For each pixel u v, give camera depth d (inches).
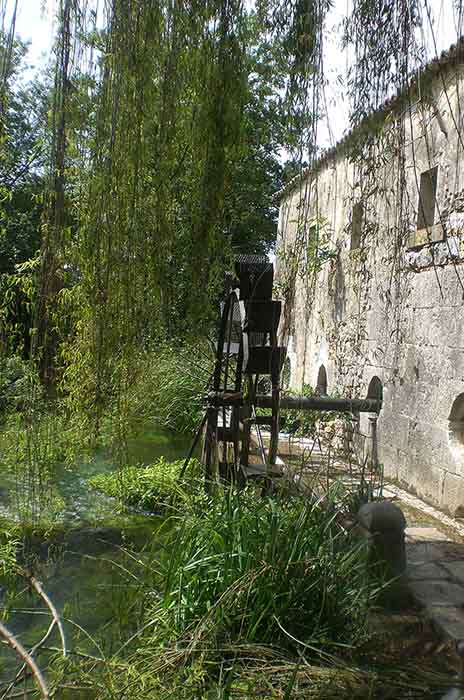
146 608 156.2
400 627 154.2
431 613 155.9
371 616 158.6
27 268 119.3
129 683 119.1
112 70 108.5
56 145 107.6
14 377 120.6
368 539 165.2
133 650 142.2
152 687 119.6
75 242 116.0
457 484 245.3
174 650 129.0
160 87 114.3
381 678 129.5
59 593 174.9
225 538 157.5
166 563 173.5
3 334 117.4
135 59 109.6
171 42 113.9
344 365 356.2
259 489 211.0
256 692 119.2
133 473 283.4
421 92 121.8
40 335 117.1
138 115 111.8
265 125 123.1
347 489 210.5
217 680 124.4
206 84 118.3
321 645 140.1
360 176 162.4
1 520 173.8
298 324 451.5
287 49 117.4
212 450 249.6
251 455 323.3
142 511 253.9
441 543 211.2
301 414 363.6
